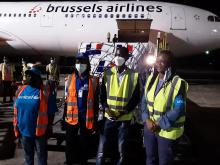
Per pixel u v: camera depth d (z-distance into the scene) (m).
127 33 19.03
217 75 26.11
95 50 8.45
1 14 20.62
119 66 5.02
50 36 20.00
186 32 19.00
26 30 20.22
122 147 5.09
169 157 4.30
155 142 4.51
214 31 19.11
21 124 4.97
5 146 7.31
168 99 4.27
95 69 8.15
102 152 5.19
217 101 14.01
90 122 5.32
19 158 6.53
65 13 19.70
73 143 5.55
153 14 18.89
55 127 8.34
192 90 17.50
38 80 5.00
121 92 5.00
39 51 21.33
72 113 5.39
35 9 20.30
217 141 7.84
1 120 9.80
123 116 5.03
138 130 6.69
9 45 20.97
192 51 19.80
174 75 4.34
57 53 21.31
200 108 12.34
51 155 6.71
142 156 6.49
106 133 5.15
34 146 5.20
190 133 8.56
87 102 5.31
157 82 4.46
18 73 24.48
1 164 6.19
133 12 18.92
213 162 6.37
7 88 12.66
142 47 8.32
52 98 5.32
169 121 4.15
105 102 5.14
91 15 19.28
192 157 6.65
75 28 19.42
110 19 18.95
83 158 5.75
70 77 5.50
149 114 4.54
